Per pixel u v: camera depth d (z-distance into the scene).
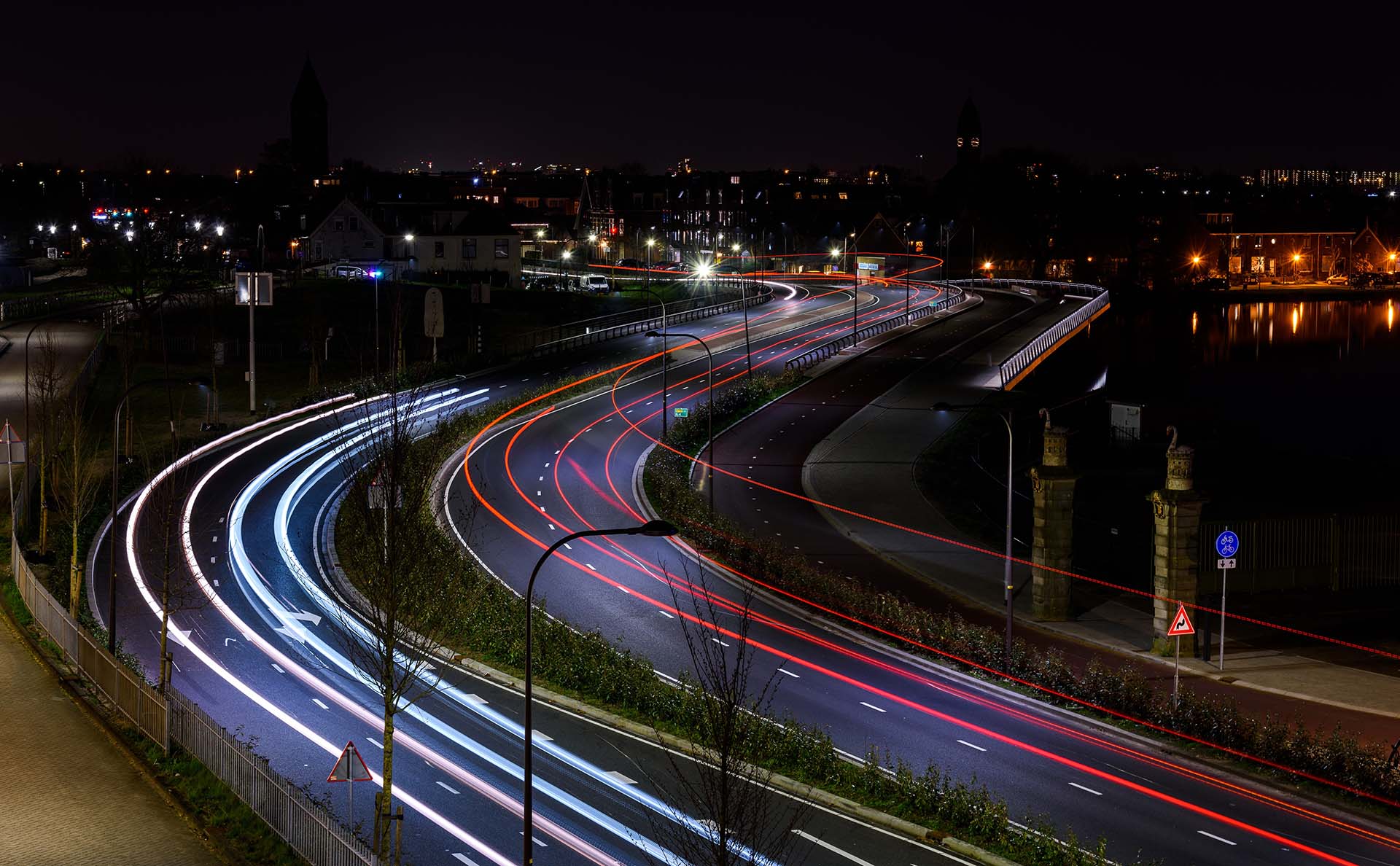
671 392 92.69
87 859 24.91
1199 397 120.12
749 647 42.81
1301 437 103.38
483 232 150.00
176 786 28.95
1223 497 74.69
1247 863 26.27
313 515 59.88
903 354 107.62
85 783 29.02
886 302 147.38
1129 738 34.38
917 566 54.00
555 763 32.16
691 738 32.03
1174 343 159.75
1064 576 46.75
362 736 34.12
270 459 70.12
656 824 28.14
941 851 26.94
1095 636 44.69
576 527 59.00
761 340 116.81
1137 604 49.31
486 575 49.50
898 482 69.06
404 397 74.38
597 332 117.94
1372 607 48.12
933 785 29.25
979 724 35.50
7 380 84.06
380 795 25.62
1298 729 32.56
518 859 26.17
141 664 39.62
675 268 199.25
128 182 186.62
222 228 157.00
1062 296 149.25
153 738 31.73
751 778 26.20
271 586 49.53
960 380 96.31
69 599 45.31
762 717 33.97
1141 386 125.88
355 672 39.81
